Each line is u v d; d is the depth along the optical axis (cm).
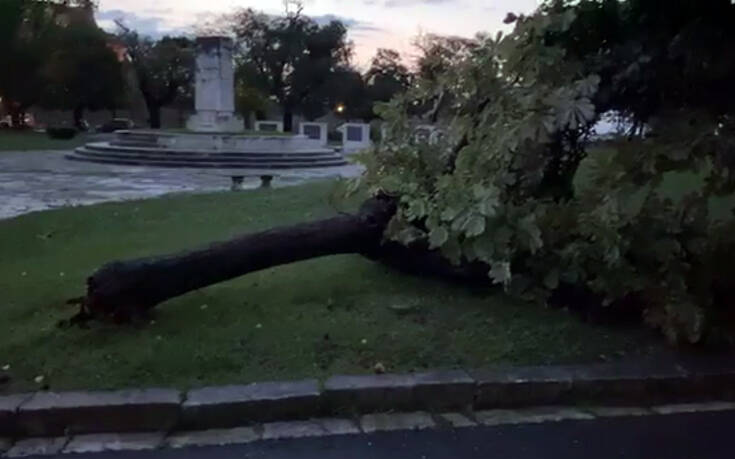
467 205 402
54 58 3962
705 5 388
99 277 386
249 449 293
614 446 299
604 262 396
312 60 4716
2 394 316
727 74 385
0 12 3731
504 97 425
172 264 391
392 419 324
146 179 1656
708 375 354
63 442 298
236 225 765
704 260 406
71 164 2112
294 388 326
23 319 412
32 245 670
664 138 384
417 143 478
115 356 351
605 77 415
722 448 298
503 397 337
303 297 445
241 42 4678
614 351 377
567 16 417
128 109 4819
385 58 4694
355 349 369
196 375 338
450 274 461
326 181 1438
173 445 296
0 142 3092
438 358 362
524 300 430
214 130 2502
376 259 482
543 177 444
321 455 288
